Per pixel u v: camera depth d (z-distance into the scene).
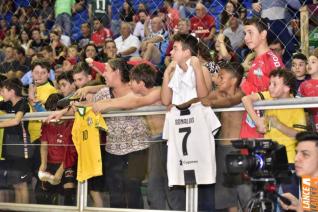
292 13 8.65
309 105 5.63
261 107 5.85
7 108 7.91
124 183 6.56
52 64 11.21
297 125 5.73
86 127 6.70
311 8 8.52
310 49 8.45
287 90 5.97
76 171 6.91
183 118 6.05
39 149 7.19
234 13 9.16
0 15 13.57
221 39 8.74
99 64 7.70
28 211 7.27
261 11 8.46
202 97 5.98
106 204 6.67
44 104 8.41
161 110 6.34
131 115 6.53
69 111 6.92
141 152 6.48
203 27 9.71
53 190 7.07
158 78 8.21
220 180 6.00
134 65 7.19
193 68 5.96
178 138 6.07
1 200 7.55
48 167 7.11
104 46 10.56
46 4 13.06
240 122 6.03
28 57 11.88
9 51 11.91
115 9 11.65
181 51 6.06
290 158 5.74
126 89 6.81
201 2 10.34
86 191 6.80
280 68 6.03
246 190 5.80
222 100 6.06
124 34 10.66
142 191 6.47
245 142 5.19
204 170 5.94
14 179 7.43
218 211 6.01
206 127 5.96
